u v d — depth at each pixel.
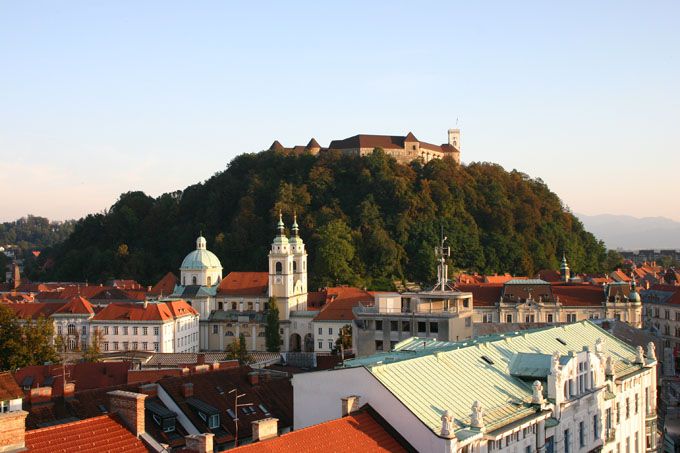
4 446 48.59
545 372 78.62
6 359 150.62
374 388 66.00
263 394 93.31
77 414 80.50
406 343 95.75
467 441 62.25
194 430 82.38
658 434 125.25
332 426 61.28
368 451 60.00
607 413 89.44
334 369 68.50
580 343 99.19
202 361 137.50
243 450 54.75
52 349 159.50
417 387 68.31
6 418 48.78
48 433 52.28
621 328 150.62
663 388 169.38
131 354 184.00
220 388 90.44
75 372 114.75
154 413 81.69
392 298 146.12
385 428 64.31
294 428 70.69
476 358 80.00
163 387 85.81
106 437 54.22
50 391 83.25
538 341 93.50
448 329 139.38
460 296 145.50
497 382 76.31
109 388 85.62
